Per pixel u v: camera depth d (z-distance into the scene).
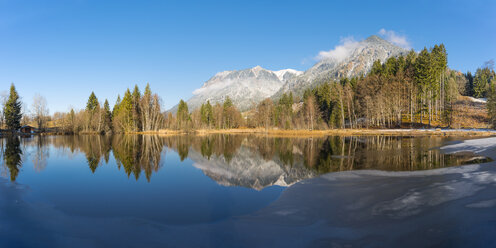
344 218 8.73
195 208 10.33
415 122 60.25
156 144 40.38
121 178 16.19
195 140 49.34
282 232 7.83
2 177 16.50
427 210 9.09
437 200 10.10
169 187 13.85
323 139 44.34
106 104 92.88
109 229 8.35
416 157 20.69
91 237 7.79
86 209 10.34
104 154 28.14
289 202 10.66
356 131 55.91
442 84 67.19
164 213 9.79
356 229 7.85
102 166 20.62
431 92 62.66
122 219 9.21
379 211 9.20
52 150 31.70
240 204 10.72
